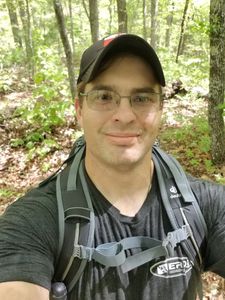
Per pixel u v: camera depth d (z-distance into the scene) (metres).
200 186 0.43
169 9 3.71
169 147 2.06
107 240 0.37
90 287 0.36
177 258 0.38
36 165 2.20
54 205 0.39
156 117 0.40
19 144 2.47
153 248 0.37
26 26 4.66
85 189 0.39
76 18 6.68
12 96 3.46
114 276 0.36
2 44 5.53
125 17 2.81
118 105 0.38
